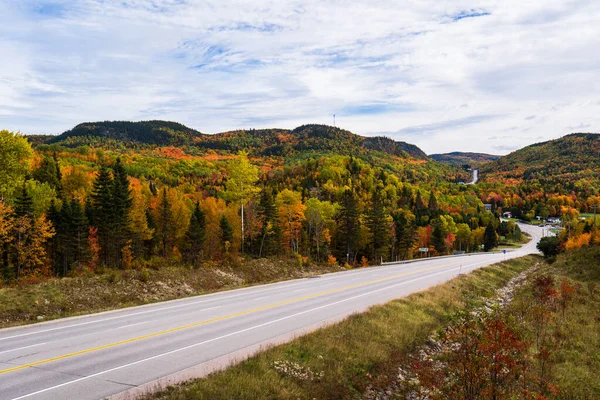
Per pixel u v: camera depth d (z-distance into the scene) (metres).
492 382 10.06
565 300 25.97
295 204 66.06
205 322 17.36
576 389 13.36
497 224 149.00
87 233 51.69
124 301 22.98
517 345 10.30
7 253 43.50
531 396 10.49
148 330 15.64
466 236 122.94
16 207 41.94
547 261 65.69
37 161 84.50
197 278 30.27
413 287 29.95
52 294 20.70
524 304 24.84
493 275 43.59
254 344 14.22
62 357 12.02
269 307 21.25
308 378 11.80
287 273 39.31
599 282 35.56
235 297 24.45
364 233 77.62
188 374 10.97
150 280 26.61
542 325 20.17
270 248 62.41
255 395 10.08
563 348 17.89
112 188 55.06
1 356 12.01
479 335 10.41
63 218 48.53
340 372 12.58
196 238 55.34
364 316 19.03
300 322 17.86
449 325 19.84
